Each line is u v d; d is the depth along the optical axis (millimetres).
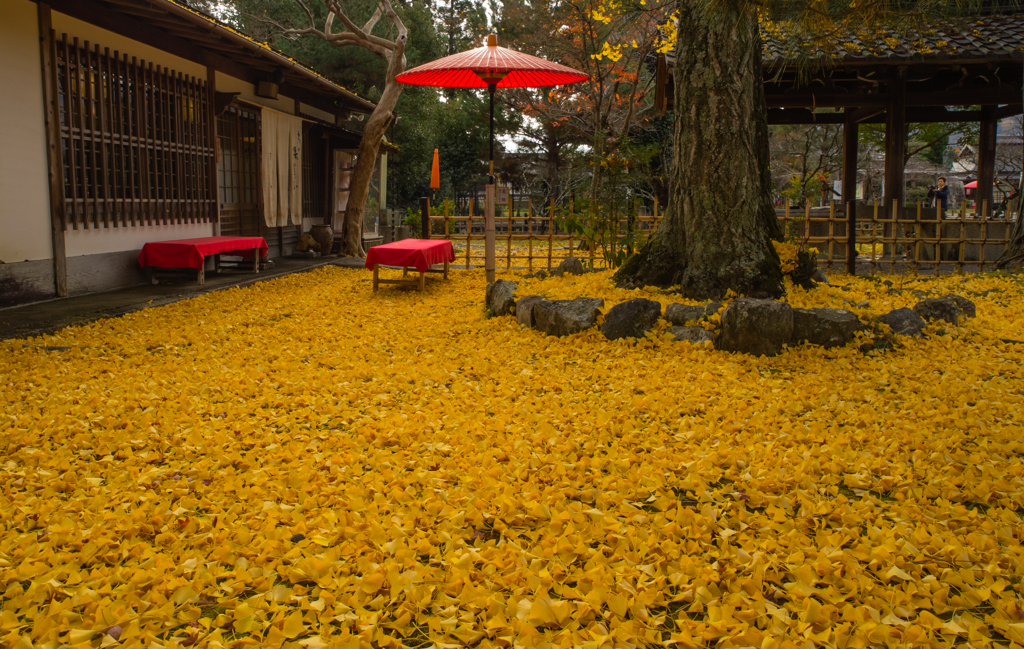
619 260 9086
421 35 23094
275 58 10508
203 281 9219
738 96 6496
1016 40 10234
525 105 23844
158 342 5852
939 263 9555
